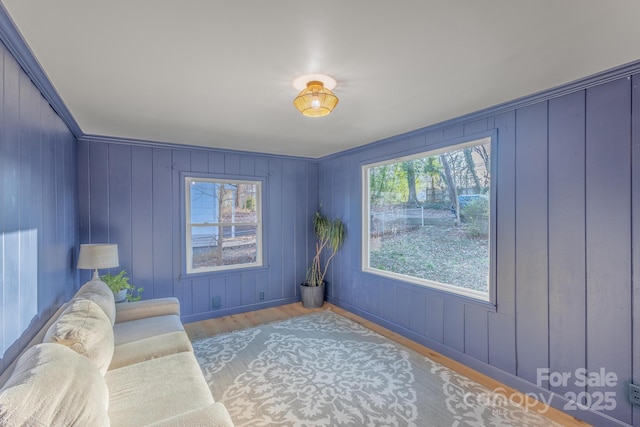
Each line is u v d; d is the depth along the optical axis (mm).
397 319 3479
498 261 2506
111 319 2000
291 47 1585
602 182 1940
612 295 1907
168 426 1149
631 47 1596
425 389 2371
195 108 2480
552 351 2182
